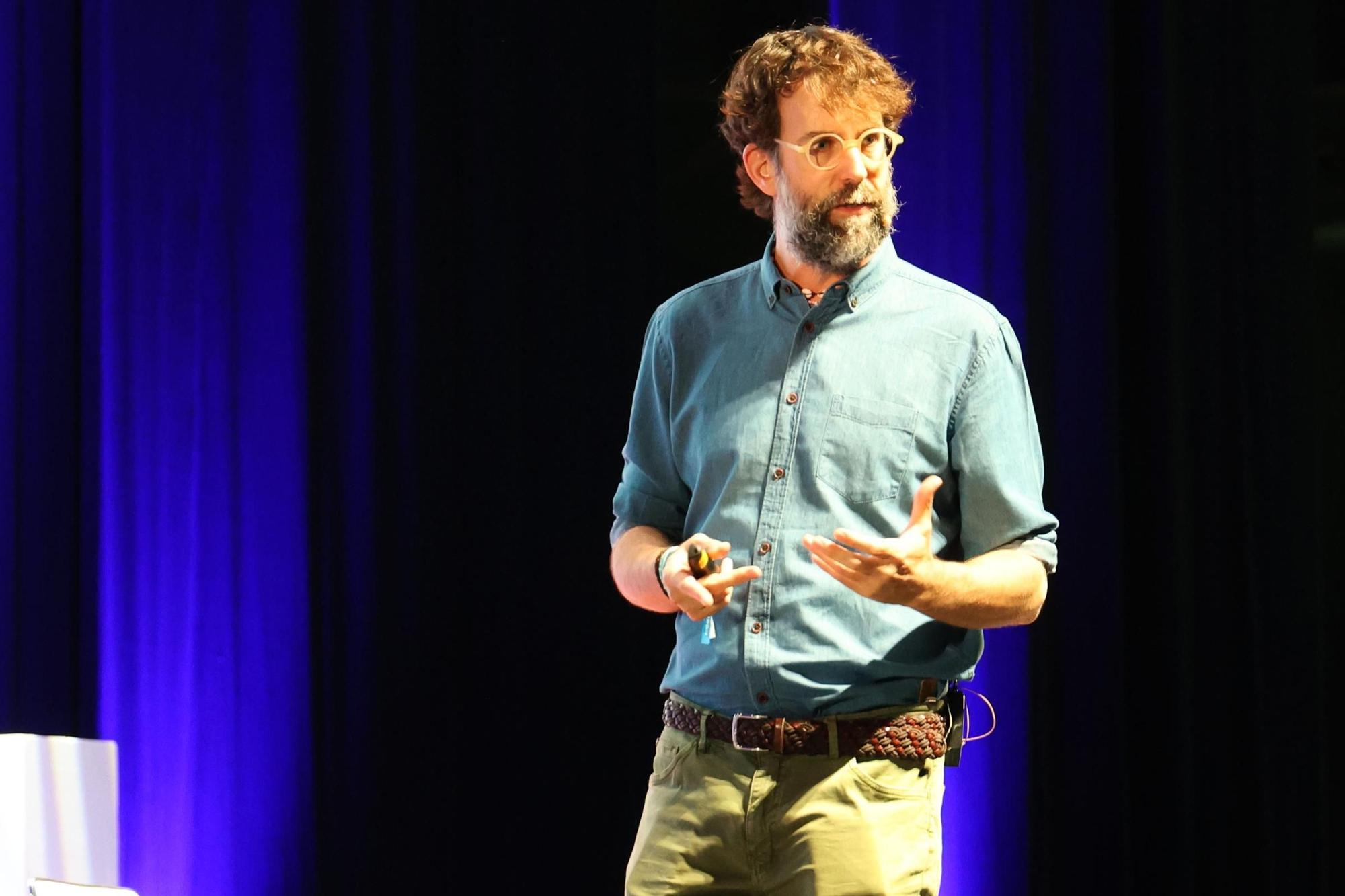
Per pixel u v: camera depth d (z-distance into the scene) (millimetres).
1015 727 6320
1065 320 6410
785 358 4156
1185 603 6285
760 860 3980
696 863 4070
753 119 4184
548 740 6926
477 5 7043
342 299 7062
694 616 3746
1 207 7258
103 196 7133
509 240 7004
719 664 4047
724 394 4242
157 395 7094
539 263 7004
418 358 6992
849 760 3895
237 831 6977
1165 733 6355
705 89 7074
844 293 4117
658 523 4570
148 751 7047
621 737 6918
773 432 4098
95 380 7172
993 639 6383
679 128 7066
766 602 3990
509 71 7031
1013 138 6488
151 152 7125
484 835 6930
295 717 6992
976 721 6391
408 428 6992
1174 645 6289
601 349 6969
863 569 3488
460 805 6930
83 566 7195
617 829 6895
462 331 7023
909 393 4004
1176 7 6355
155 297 7109
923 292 4129
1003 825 6312
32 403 7246
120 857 6992
